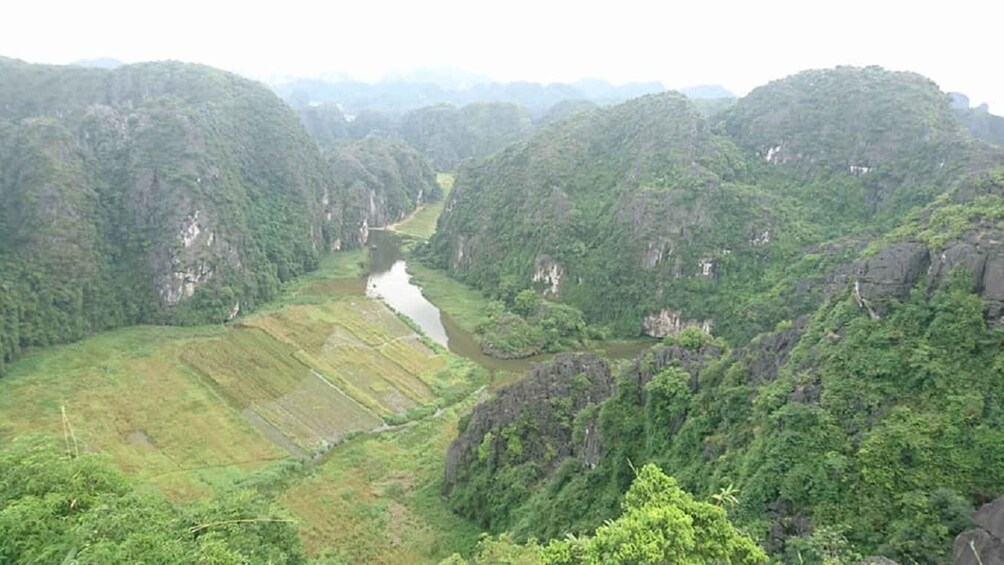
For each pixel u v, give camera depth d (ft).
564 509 138.51
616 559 64.03
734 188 328.29
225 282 324.60
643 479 77.41
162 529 81.51
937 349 106.11
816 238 315.17
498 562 97.25
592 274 338.75
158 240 310.45
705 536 68.54
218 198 344.49
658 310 313.73
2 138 308.40
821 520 95.61
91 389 223.92
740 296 295.07
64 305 273.95
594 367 181.78
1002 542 79.05
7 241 279.69
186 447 193.77
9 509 78.43
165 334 284.41
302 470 187.01
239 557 79.46
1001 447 91.04
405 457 196.75
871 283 120.26
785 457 104.94
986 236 112.78
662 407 138.41
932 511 87.92
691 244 315.99
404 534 155.94
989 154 296.92
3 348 235.40
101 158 332.80
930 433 96.78
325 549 147.43
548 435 165.17
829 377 113.60
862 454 98.17
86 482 90.79
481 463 167.43
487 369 273.33
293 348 278.46
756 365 132.87
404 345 293.23
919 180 318.65
